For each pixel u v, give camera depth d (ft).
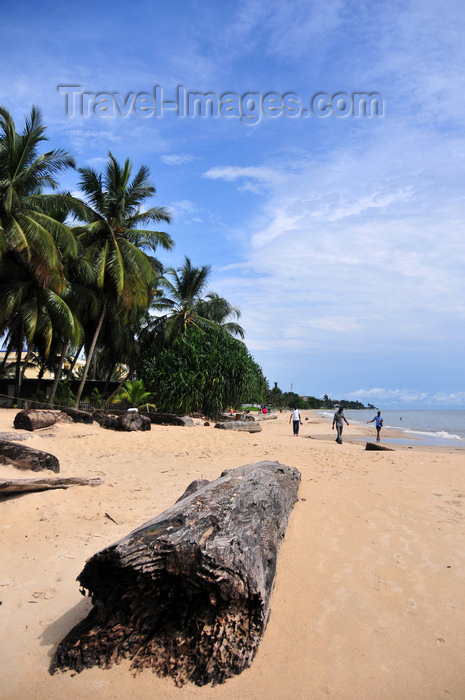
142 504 20.62
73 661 9.25
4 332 70.13
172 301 102.78
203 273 102.99
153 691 8.50
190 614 9.64
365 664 9.39
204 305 115.34
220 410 85.51
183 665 8.97
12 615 11.26
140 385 79.56
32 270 62.85
